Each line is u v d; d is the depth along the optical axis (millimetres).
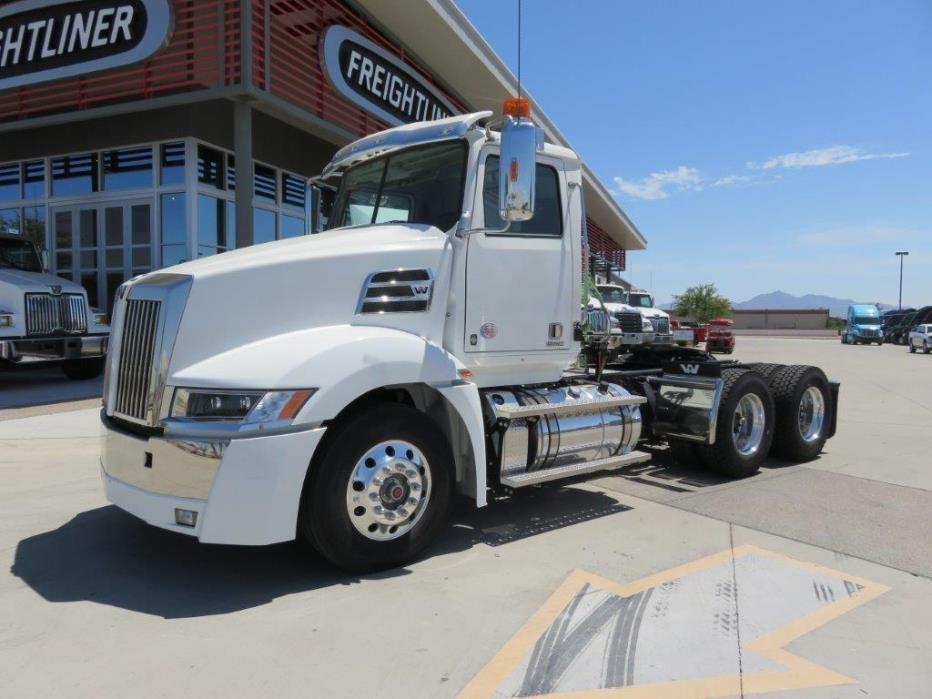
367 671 3014
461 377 4449
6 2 13070
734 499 5816
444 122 4719
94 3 11867
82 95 12508
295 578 4043
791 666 3072
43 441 7809
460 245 4676
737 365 7094
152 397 3814
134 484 3908
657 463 7242
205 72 11469
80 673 2971
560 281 5246
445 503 4363
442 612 3596
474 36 17344
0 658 3096
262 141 15508
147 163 14664
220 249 15070
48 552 4426
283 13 12164
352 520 3990
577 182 5395
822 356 27562
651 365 7148
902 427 9711
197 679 2934
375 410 4062
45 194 15758
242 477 3580
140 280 4145
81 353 12016
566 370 6047
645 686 2902
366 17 15039
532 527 5043
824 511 5453
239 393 3635
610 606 3682
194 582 3973
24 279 11531
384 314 4324
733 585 3971
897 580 4070
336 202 5625
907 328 42250
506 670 3027
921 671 3041
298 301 4055
